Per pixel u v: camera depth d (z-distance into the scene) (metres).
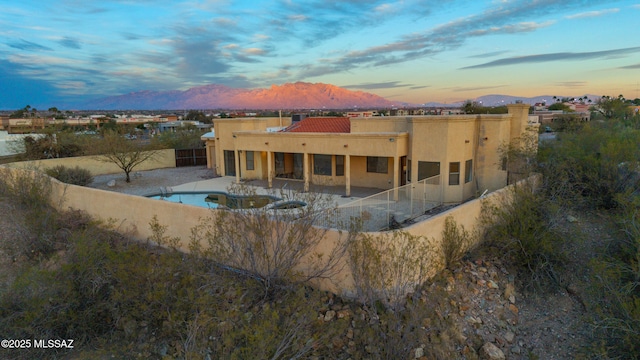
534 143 20.45
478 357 8.56
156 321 9.96
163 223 14.45
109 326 10.12
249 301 10.15
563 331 9.26
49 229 14.87
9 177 20.27
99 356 9.19
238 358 7.79
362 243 9.58
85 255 10.59
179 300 9.80
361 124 24.09
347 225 12.47
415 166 20.58
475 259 11.84
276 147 24.70
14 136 36.84
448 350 8.43
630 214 10.98
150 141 36.91
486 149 20.97
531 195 13.29
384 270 9.40
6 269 13.17
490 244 12.63
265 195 22.34
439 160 19.77
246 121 28.22
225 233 11.57
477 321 9.50
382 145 21.11
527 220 11.86
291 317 8.70
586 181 15.41
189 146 41.00
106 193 16.36
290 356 7.96
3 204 18.31
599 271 9.40
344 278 10.05
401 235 9.80
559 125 28.88
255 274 10.78
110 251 11.01
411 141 20.80
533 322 9.77
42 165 27.70
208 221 12.98
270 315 8.75
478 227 12.93
